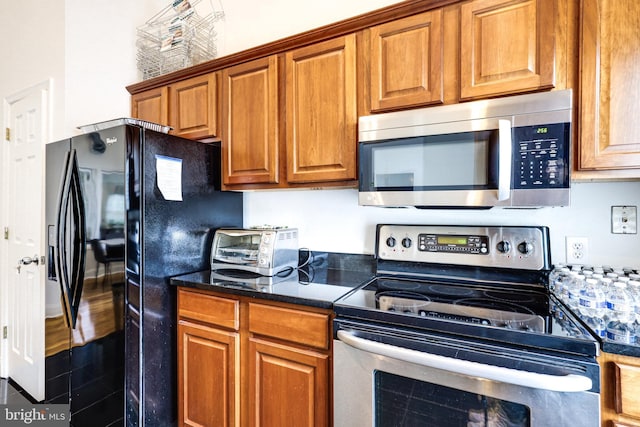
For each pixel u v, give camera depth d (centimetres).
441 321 99
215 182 189
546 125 107
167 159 162
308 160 156
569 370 84
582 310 105
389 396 106
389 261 163
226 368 144
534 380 82
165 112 201
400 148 130
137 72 230
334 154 150
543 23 112
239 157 178
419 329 103
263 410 134
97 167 155
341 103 148
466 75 123
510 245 137
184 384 157
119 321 147
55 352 176
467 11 122
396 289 138
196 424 153
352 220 181
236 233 175
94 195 156
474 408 94
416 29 132
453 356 95
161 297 159
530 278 135
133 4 228
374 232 175
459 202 120
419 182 127
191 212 175
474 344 94
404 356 97
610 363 84
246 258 170
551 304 116
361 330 110
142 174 151
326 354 121
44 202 203
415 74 132
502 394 89
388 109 137
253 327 137
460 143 120
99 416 155
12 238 231
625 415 82
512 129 112
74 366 166
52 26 200
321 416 121
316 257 190
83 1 201
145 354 152
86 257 160
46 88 204
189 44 210
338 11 187
